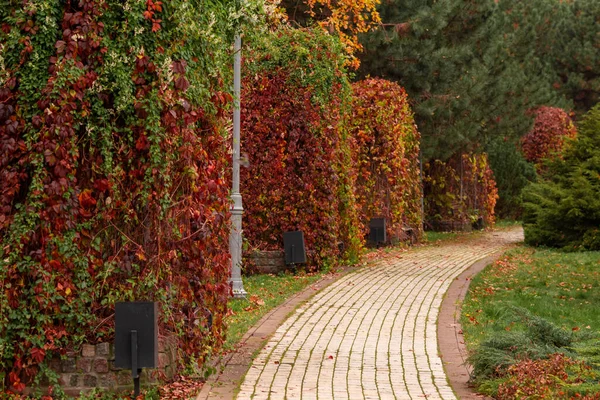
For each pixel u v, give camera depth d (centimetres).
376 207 2653
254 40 1173
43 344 837
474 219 3656
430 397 858
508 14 4069
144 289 879
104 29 851
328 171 1984
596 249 2686
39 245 835
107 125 853
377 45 2978
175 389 884
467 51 3070
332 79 1991
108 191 860
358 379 934
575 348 955
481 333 1252
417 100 3117
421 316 1380
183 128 895
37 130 831
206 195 973
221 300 1042
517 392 832
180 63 882
